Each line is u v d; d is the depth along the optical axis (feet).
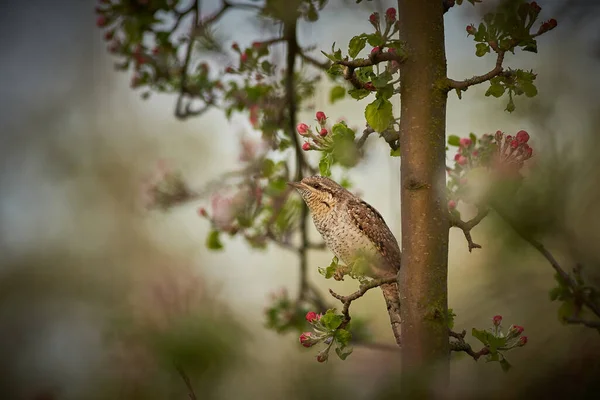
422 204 18.02
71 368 26.81
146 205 38.04
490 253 29.99
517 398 13.93
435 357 17.53
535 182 19.92
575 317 25.09
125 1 34.45
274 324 35.70
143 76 36.83
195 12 33.94
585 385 14.07
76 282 58.59
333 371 13.52
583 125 31.83
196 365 13.97
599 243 25.05
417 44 18.31
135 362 16.40
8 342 47.91
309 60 33.58
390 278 18.85
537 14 18.03
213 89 36.22
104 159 65.46
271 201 36.19
